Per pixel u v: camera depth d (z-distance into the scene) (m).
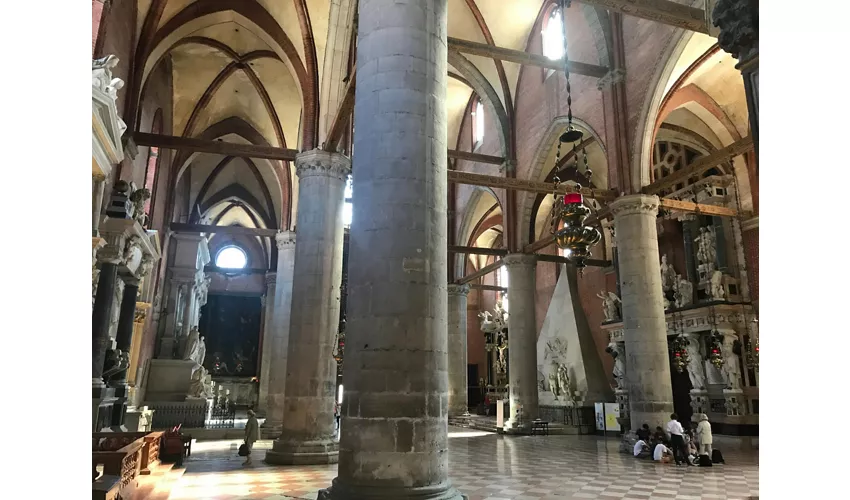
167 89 22.67
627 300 15.31
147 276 21.45
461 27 22.94
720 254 19.55
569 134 9.51
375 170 6.61
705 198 20.22
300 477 11.04
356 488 5.75
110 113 8.89
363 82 7.01
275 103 23.56
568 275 27.88
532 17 22.38
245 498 8.90
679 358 19.78
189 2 17.38
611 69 17.09
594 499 8.88
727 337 18.56
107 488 5.00
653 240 15.57
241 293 40.34
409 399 5.96
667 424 14.23
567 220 8.48
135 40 15.94
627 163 16.33
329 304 13.88
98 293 13.49
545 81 21.34
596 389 24.22
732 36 4.28
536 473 11.73
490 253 23.25
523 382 21.95
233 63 22.12
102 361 13.39
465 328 29.83
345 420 6.09
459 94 29.20
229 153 15.62
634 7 9.23
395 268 6.28
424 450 5.90
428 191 6.62
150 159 21.25
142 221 15.36
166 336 25.03
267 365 31.05
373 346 6.11
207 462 13.36
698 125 20.92
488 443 18.56
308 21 15.90
